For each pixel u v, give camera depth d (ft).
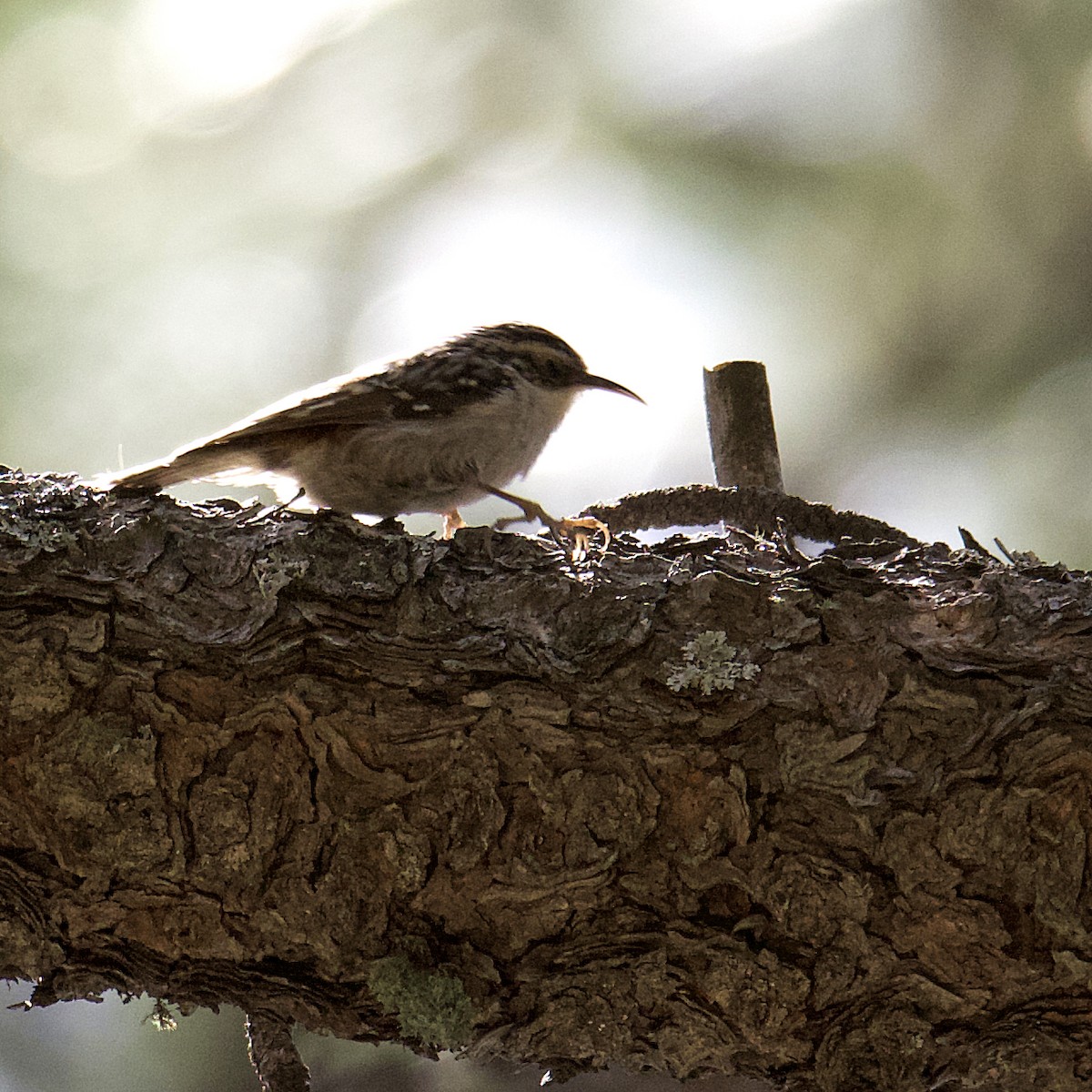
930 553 20.44
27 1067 29.76
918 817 19.10
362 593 19.02
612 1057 19.70
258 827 19.04
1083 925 18.92
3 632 18.57
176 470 23.35
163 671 18.75
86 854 18.86
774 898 19.21
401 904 19.33
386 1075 29.55
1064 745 18.86
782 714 19.12
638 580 19.42
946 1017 19.39
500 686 19.01
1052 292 34.19
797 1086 19.85
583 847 19.17
